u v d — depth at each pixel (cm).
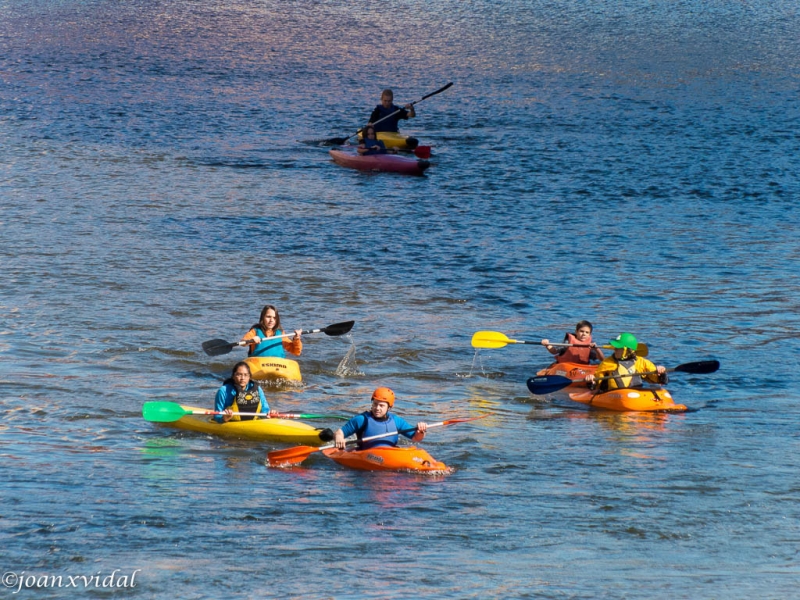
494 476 4828
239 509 4272
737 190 12925
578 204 12088
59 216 10656
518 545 3947
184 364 6694
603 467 4981
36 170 12719
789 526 4219
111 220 10612
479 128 16625
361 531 4059
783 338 7631
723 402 6266
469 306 8350
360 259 9619
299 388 6412
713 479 4806
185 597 3394
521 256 9862
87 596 3391
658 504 4459
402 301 8406
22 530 3938
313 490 4569
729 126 17262
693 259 9881
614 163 14312
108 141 14650
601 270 9456
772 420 5881
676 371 6719
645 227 11094
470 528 4125
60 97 17788
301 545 3888
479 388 6531
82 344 6944
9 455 4869
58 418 5525
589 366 6706
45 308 7700
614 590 3506
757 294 8775
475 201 12112
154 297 8156
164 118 16538
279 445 5291
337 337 7481
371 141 13950
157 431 5412
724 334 7706
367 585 3509
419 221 11119
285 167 13662
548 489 4641
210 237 10156
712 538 4066
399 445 5288
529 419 5875
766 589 3541
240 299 8244
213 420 5516
